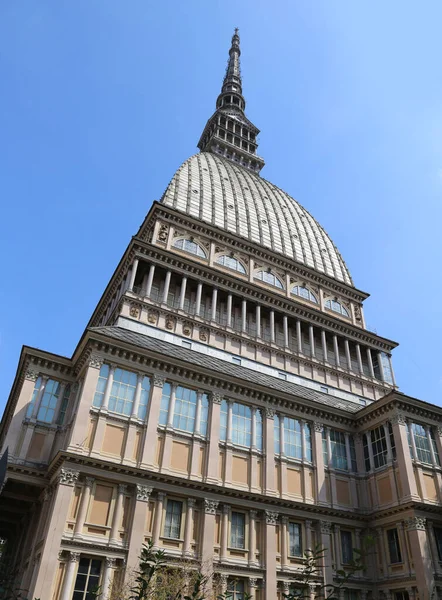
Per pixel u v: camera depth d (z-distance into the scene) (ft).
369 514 128.98
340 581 32.65
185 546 101.91
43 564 86.94
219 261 183.42
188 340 147.74
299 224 249.75
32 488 107.86
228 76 386.73
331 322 185.88
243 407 128.98
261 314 176.65
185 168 232.94
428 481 128.57
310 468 129.90
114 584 90.48
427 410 139.13
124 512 100.17
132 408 112.27
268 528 113.60
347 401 164.14
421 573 110.73
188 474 110.63
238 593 103.71
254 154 319.47
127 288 149.28
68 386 119.75
